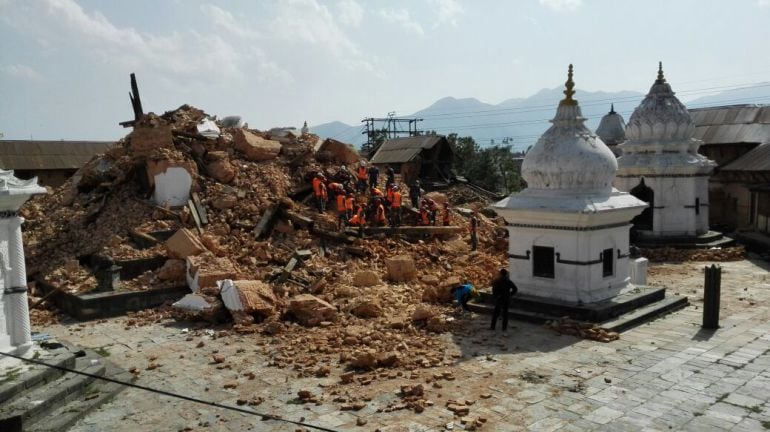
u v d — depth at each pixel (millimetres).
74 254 20812
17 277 12047
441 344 14344
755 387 11539
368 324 15727
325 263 20438
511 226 17844
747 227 33750
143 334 15562
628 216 17562
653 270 24516
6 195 11453
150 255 19906
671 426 9891
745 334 15141
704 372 12375
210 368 12953
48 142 47000
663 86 30234
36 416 10344
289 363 13094
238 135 26469
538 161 17281
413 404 10695
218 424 10258
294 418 10352
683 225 29281
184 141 25234
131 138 24703
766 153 33781
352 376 12117
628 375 12219
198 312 16656
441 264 21844
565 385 11695
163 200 22938
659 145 29344
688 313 17406
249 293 16453
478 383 11836
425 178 48875
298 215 22453
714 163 29688
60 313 18062
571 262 16547
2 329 11789
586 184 17016
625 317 16094
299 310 15969
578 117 17609
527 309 16797
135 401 11320
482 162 66062
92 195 24312
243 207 22750
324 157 28109
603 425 9938
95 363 12742
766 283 21781
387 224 24516
